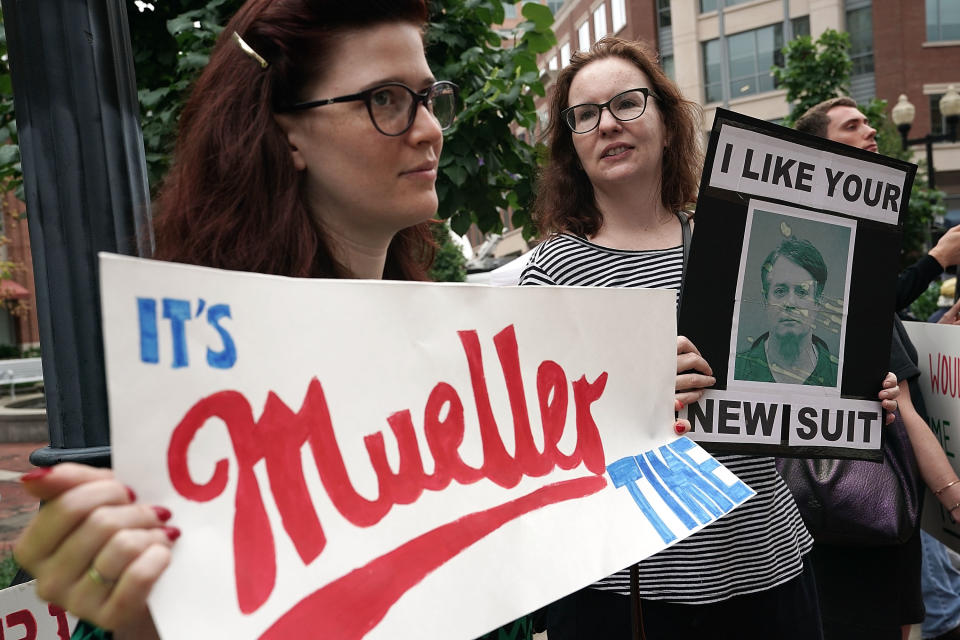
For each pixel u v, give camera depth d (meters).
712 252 1.72
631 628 1.84
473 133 3.39
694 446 1.35
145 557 0.66
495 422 1.06
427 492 0.95
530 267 2.16
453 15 3.52
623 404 1.28
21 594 1.59
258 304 0.83
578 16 31.06
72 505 0.66
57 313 1.56
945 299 4.39
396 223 1.08
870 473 2.31
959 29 24.14
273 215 0.99
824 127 3.24
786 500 1.98
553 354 1.18
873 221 1.83
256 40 1.02
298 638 0.79
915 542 2.49
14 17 1.54
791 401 1.76
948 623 3.38
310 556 0.82
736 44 24.81
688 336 1.71
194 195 0.99
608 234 2.14
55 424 1.59
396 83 1.03
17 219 3.95
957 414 2.46
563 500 1.11
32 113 1.54
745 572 1.82
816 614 1.98
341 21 1.01
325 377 0.88
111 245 1.57
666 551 1.82
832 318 1.79
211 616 0.73
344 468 0.88
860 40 24.47
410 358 0.98
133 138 1.64
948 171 24.41
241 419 0.79
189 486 0.75
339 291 0.92
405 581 0.89
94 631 0.83
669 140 2.13
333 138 1.02
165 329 0.74
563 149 2.24
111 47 1.58
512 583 0.99
